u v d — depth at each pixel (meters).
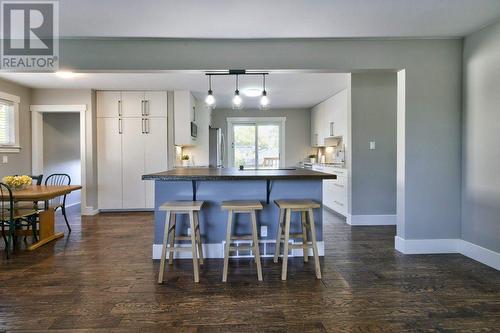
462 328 1.86
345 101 5.45
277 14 2.54
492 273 2.70
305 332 1.83
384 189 4.62
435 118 3.20
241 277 2.65
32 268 2.86
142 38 3.01
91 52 3.02
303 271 2.79
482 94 2.92
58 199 6.11
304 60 3.08
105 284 2.50
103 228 4.40
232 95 5.97
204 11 2.47
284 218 3.15
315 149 7.89
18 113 4.91
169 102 5.59
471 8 2.47
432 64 3.17
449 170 3.23
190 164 6.35
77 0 2.28
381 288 2.41
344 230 4.28
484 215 2.93
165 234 2.59
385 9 2.47
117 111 5.56
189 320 1.96
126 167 5.61
